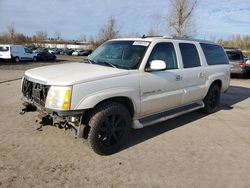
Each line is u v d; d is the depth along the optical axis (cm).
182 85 543
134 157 423
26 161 392
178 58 538
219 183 361
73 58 4166
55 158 405
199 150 462
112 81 409
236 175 384
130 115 446
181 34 2255
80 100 377
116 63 470
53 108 377
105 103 412
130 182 352
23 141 460
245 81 1452
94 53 545
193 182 360
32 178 349
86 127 406
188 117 655
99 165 392
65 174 362
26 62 2738
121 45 511
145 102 461
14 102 729
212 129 575
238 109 769
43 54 3167
